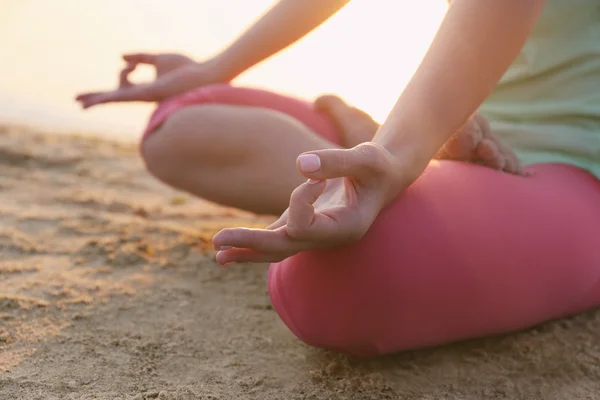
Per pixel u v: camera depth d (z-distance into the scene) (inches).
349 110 58.1
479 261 38.4
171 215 75.9
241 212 79.4
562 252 42.1
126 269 58.0
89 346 44.4
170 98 59.8
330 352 45.0
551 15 49.6
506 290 40.1
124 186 87.4
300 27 55.9
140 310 50.3
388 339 39.6
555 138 51.1
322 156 30.5
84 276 55.6
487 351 45.3
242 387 40.4
